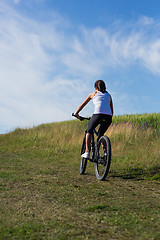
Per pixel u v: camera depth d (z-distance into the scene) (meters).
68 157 7.66
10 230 1.91
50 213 2.36
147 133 9.30
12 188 3.54
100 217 2.20
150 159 6.14
